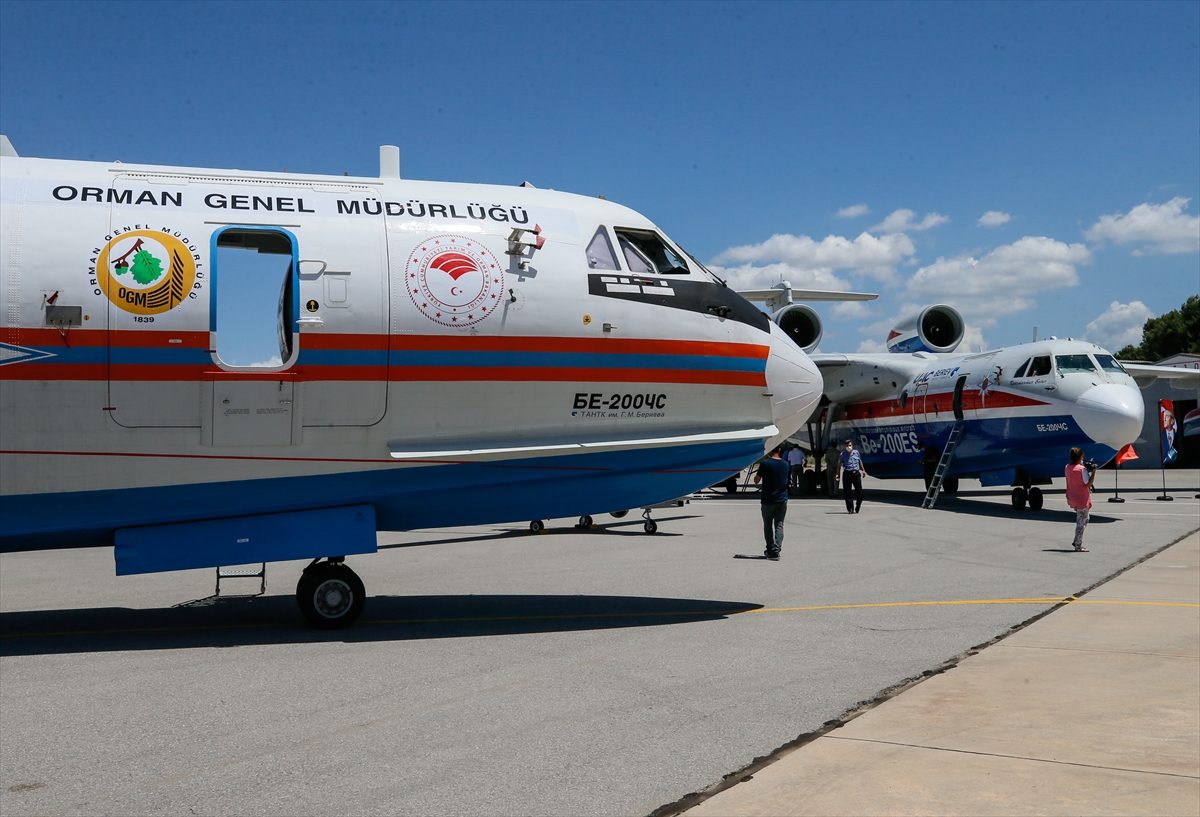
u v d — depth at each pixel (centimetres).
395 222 778
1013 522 1714
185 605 947
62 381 696
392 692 573
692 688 573
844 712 513
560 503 848
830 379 2533
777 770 418
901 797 382
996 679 580
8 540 738
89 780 421
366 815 376
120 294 706
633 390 814
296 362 732
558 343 787
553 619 824
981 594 923
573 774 420
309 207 768
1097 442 1731
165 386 713
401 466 771
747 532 1619
